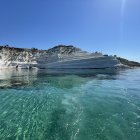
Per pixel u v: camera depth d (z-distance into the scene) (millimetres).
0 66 59938
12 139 7133
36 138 7234
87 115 10031
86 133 7797
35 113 10234
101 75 37062
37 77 31656
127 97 14828
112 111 10828
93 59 65875
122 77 33094
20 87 19781
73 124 8734
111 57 67750
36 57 75438
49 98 14078
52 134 7621
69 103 12586
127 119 9516
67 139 7230
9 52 72562
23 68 64688
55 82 24375
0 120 9094
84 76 34156
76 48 82688
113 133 7863
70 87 20000
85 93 16438
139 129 8305
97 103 12680
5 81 25469
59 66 65750
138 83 24203
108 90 18281
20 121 8969
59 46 83500
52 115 9930
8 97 14320
